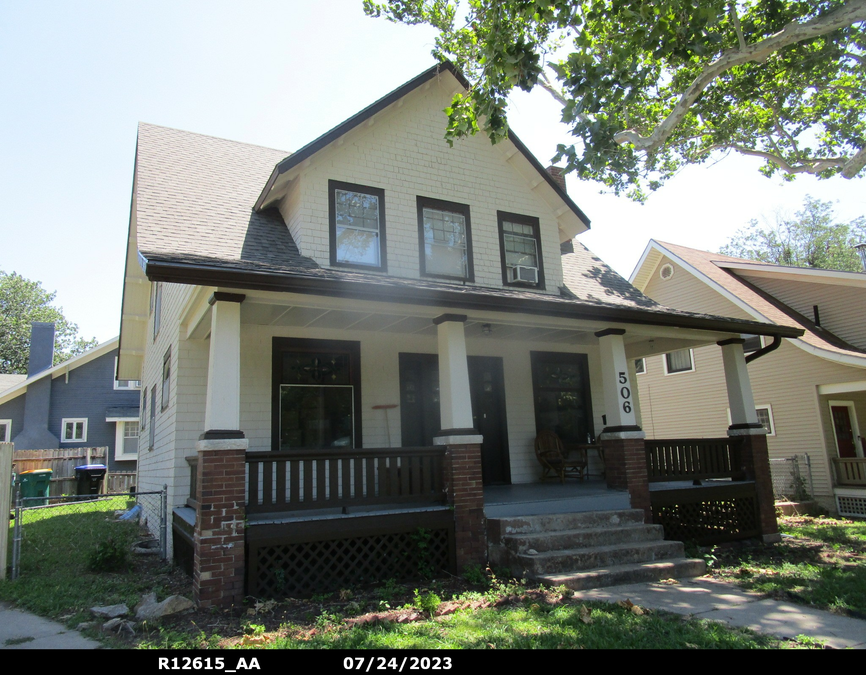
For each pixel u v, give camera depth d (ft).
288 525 21.71
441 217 34.83
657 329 33.19
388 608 19.42
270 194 31.60
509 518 25.21
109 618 18.58
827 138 44.14
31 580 23.88
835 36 35.45
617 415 30.55
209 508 20.10
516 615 17.97
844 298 56.44
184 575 25.08
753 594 20.95
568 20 29.99
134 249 47.65
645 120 42.68
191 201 31.96
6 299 142.61
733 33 34.45
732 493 33.19
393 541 23.62
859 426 55.36
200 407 29.68
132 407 84.74
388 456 24.54
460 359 26.27
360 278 26.00
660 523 30.32
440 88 36.32
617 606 18.94
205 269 19.61
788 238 139.03
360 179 32.45
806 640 15.55
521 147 37.06
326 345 30.91
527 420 37.14
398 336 33.19
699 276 63.05
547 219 38.63
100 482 63.82
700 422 63.10
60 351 154.92
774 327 35.76
